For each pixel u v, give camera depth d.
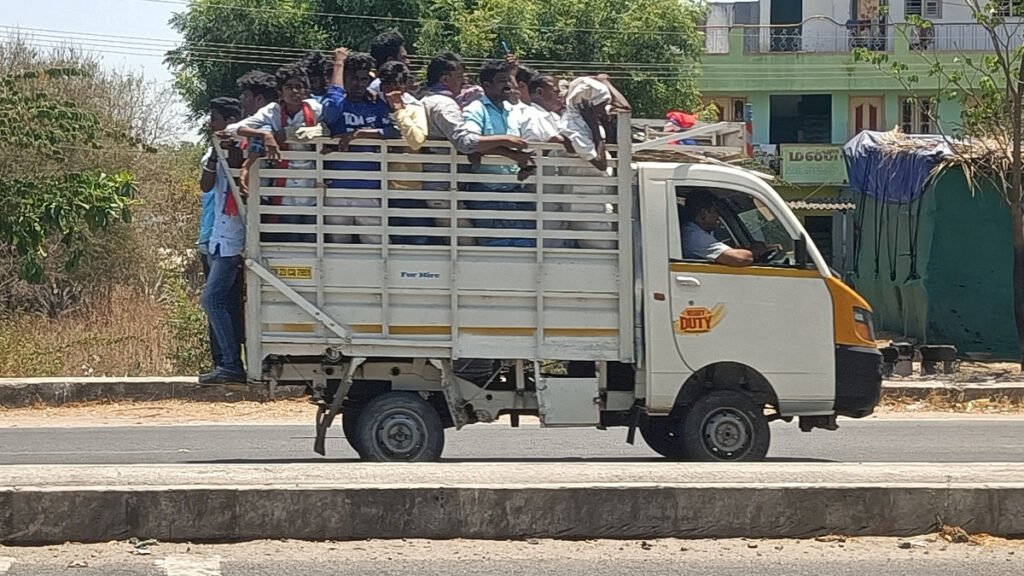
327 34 28.38
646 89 28.98
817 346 8.79
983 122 19.67
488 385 8.76
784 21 35.88
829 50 35.34
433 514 6.72
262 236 8.41
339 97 8.44
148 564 6.25
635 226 8.66
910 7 34.97
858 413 8.91
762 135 35.25
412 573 6.18
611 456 10.51
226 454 10.70
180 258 24.84
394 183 8.42
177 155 29.27
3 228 13.72
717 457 8.78
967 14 34.72
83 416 13.77
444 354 8.49
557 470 7.21
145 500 6.61
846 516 6.83
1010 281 20.83
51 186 13.84
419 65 27.52
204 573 6.12
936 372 17.81
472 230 8.45
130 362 16.91
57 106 14.95
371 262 8.45
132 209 22.06
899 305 23.39
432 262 8.45
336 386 8.80
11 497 6.54
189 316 17.11
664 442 9.63
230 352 8.73
